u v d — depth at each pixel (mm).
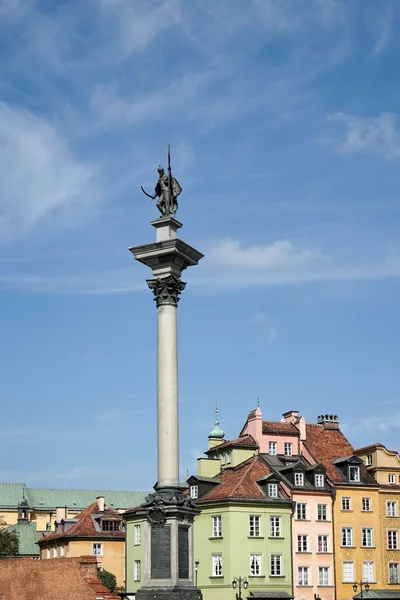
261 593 81062
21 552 143375
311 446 96188
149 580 38969
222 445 94812
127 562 90375
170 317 41188
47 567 69438
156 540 39156
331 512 88000
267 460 91688
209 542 83438
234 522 82375
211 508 84000
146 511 39531
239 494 83500
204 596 82562
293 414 99000
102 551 106375
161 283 41406
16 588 69812
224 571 81625
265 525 83812
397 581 90000
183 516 39438
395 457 94125
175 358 40875
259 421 95188
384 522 90875
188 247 41969
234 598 80375
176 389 40562
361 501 90188
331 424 100250
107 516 108750
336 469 92875
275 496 85562
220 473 91250
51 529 166875
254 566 82188
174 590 38094
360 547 88688
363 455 95625
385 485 92062
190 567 39562
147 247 41562
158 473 40062
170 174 43344
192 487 87062
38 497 184000
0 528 148750
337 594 86062
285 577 83438
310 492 87250
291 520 85125
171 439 39969
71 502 184750
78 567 68438
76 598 67812
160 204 42875
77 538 105812
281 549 83938
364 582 87375
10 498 182250
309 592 84562
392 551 90500
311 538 86125
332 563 86625
